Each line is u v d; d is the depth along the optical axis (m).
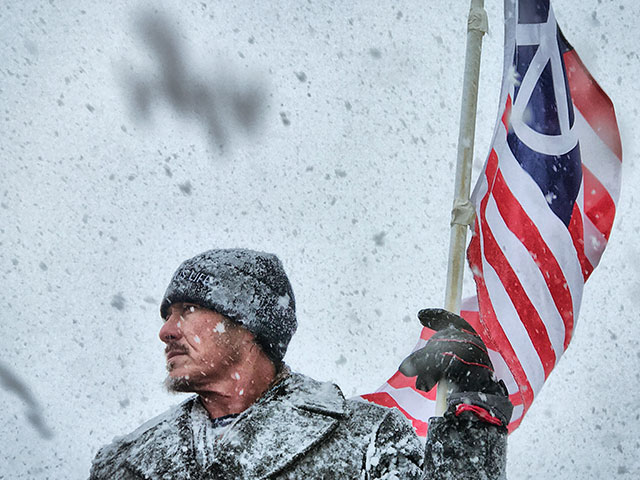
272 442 1.70
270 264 1.88
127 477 1.77
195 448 1.75
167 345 1.84
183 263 1.88
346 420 1.75
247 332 1.81
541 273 3.41
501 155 3.54
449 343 1.71
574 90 3.75
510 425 3.35
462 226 3.21
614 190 3.66
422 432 3.34
